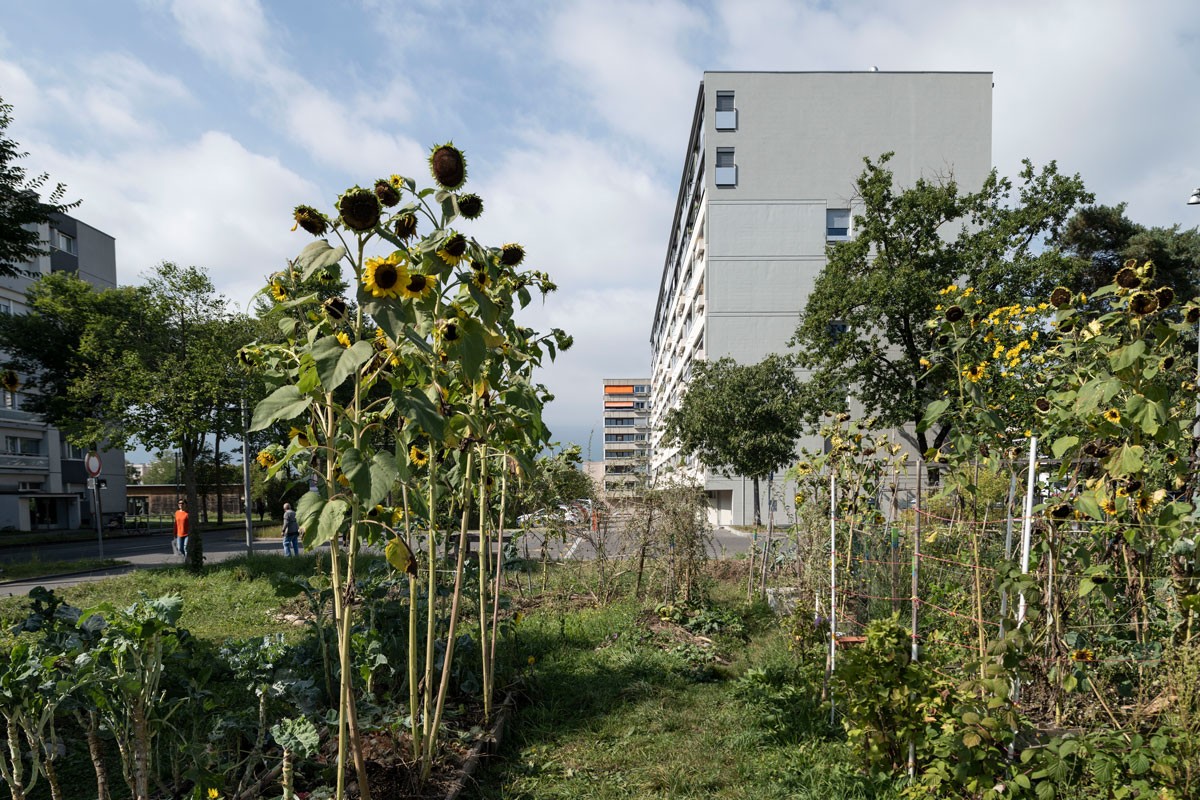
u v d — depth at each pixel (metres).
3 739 3.65
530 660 5.11
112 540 28.48
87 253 35.88
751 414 24.09
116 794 3.41
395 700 4.21
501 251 3.52
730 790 3.58
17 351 23.72
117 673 2.56
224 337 12.13
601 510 8.35
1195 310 2.80
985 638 3.74
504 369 3.80
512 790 3.54
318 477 2.99
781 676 5.14
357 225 2.36
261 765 3.34
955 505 5.12
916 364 19.55
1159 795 2.50
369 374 2.59
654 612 7.25
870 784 3.42
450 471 4.22
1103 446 3.48
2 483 31.56
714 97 31.50
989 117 31.16
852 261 20.91
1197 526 3.32
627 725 4.41
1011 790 2.70
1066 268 18.67
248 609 8.60
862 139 31.28
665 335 62.34
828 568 5.25
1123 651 3.59
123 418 11.75
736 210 31.31
